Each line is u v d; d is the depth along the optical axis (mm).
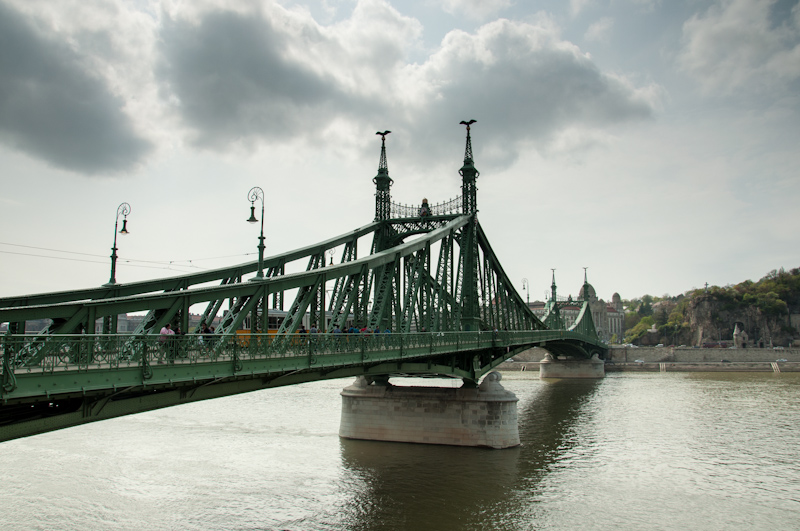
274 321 34875
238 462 37969
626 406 65875
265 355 20656
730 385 88938
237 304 22875
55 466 36531
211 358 18562
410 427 44219
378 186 49094
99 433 47344
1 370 13453
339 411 59750
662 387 87375
